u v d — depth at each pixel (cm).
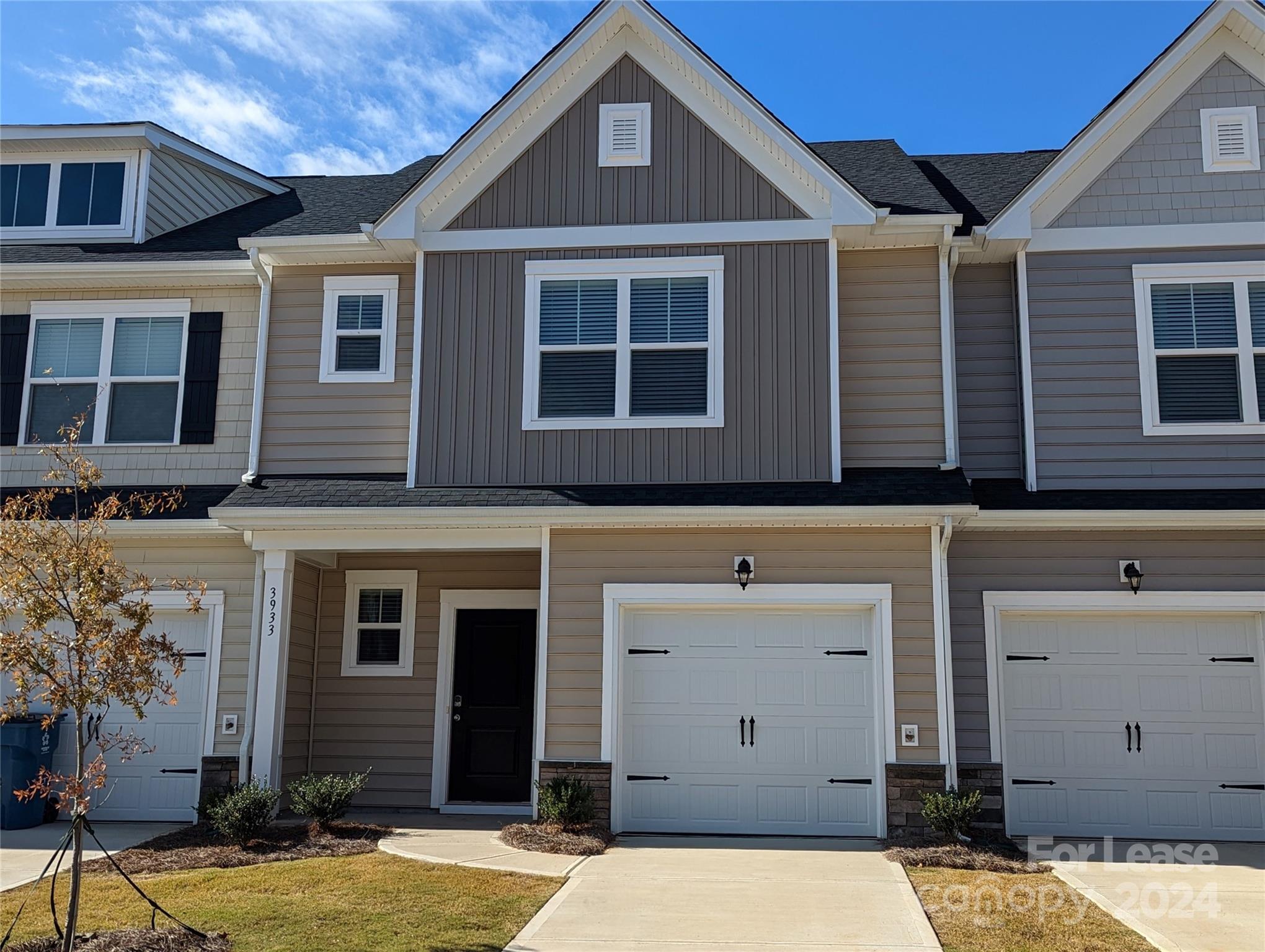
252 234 1411
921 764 1044
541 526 1118
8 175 1489
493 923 731
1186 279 1209
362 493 1171
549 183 1230
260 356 1285
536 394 1191
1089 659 1152
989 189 1409
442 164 1210
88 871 908
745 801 1088
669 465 1164
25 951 682
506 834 1034
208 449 1317
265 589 1173
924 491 1091
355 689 1320
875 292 1212
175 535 1234
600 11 1198
